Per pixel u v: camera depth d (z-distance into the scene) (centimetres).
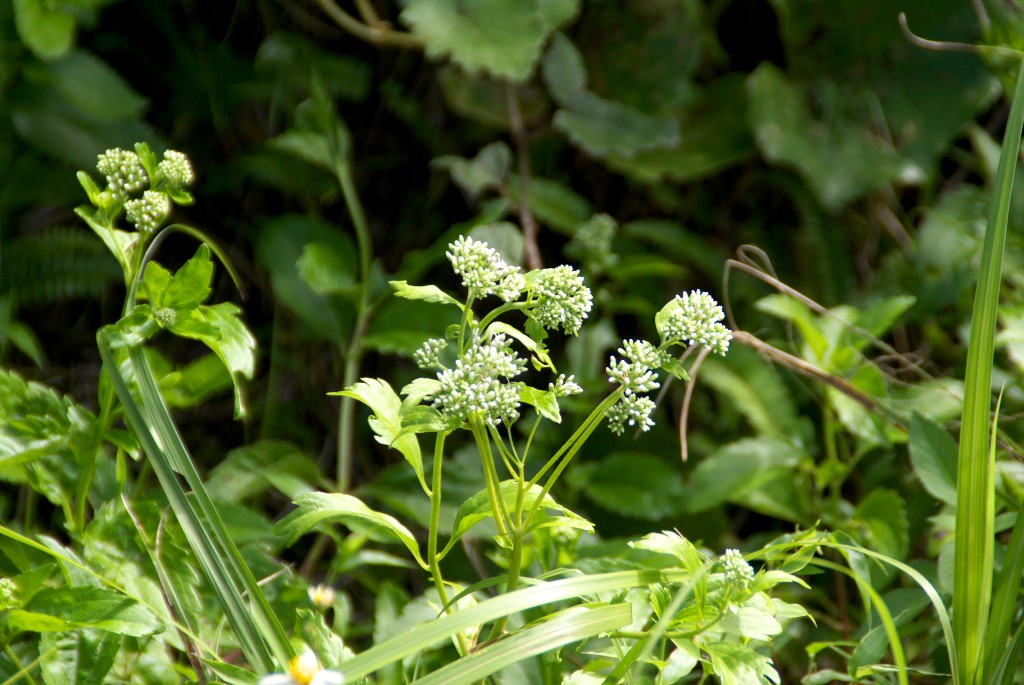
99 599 150
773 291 218
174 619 156
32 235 195
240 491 174
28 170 193
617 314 219
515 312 215
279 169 217
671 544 147
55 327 209
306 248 182
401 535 150
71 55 190
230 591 149
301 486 173
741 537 205
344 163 195
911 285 206
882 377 176
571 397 190
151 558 157
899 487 183
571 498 181
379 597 165
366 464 206
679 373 148
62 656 151
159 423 153
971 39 219
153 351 164
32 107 189
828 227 221
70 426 158
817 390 190
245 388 212
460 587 155
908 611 161
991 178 210
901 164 216
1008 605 150
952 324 204
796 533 159
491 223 197
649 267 198
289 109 221
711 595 149
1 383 157
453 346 180
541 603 145
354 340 182
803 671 171
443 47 202
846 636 174
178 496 150
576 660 159
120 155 156
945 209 209
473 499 150
